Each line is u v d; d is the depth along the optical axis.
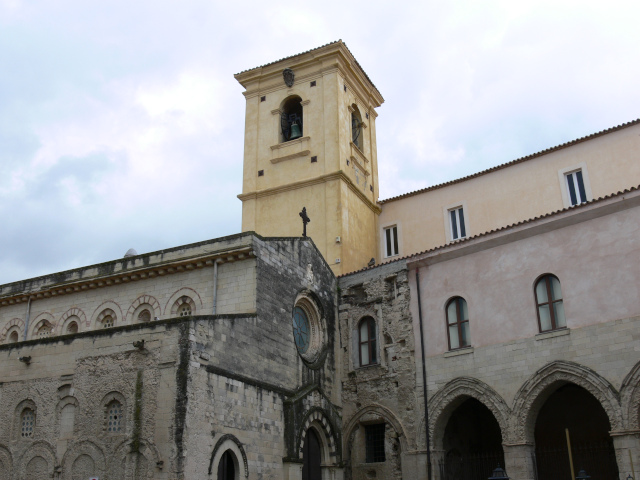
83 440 25.94
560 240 29.75
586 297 28.31
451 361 31.75
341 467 33.97
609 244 28.25
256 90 48.22
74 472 25.73
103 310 34.50
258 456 28.23
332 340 36.22
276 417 30.05
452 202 43.22
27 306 37.03
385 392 33.88
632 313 26.89
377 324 35.31
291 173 44.56
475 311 31.66
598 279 28.17
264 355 30.25
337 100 44.75
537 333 29.31
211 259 32.00
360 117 48.78
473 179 42.81
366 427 34.69
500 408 29.58
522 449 28.47
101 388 26.38
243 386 28.20
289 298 33.28
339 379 35.91
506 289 30.89
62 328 35.31
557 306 29.41
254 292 30.69
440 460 31.20
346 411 35.16
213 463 25.47
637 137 36.91
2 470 27.34
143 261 33.97
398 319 34.44
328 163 43.41
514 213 40.25
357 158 46.25
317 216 42.38
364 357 35.81
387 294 35.38
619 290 27.47
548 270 29.77
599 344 27.42
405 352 33.56
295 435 30.62
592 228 28.91
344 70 46.69
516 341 29.88
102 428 25.75
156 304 33.03
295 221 43.00
